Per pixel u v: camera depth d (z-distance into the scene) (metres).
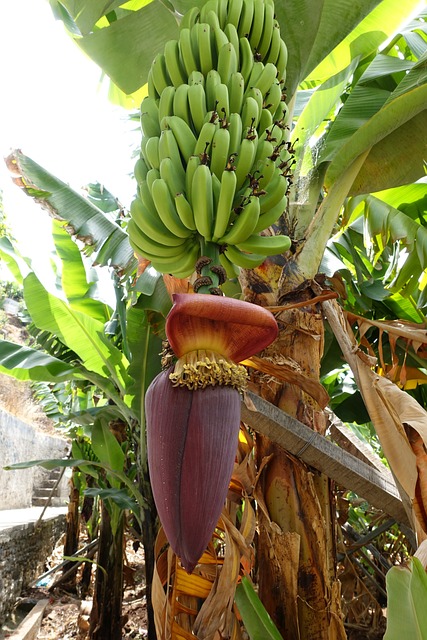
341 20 2.23
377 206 3.13
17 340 16.55
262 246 1.46
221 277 1.30
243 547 1.61
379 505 1.78
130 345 3.96
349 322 2.23
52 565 8.34
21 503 10.25
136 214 1.44
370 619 4.33
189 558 1.10
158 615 1.63
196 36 1.57
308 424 1.81
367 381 1.85
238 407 1.21
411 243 2.95
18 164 3.07
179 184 1.40
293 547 1.65
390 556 5.07
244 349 1.25
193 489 1.11
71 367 4.11
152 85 1.67
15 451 9.80
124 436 5.54
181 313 1.17
